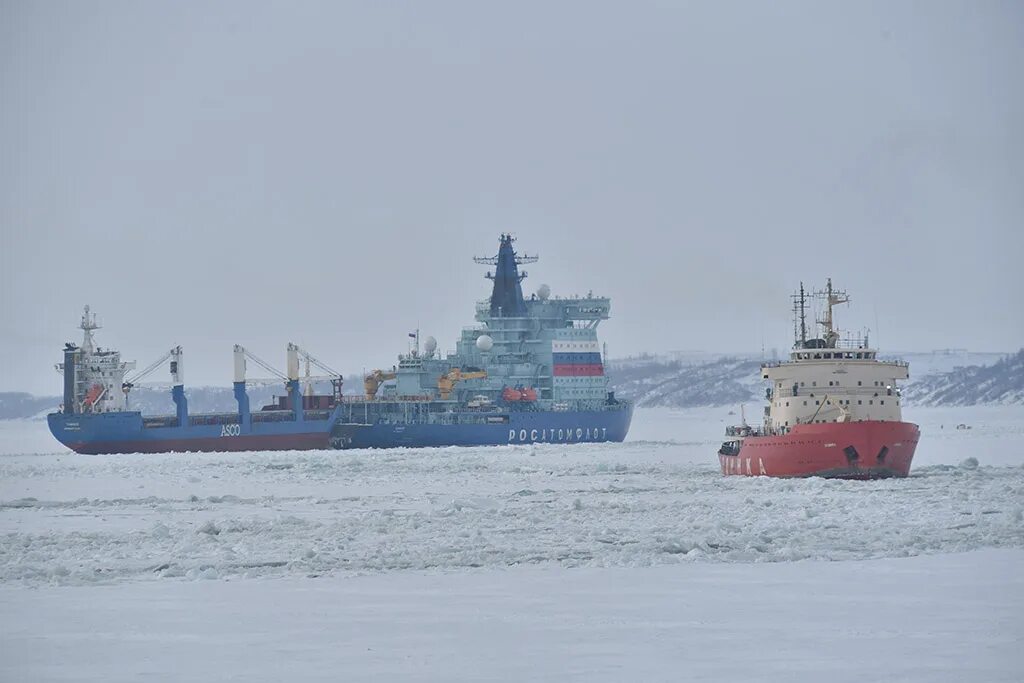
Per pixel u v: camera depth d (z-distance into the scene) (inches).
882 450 6688.0
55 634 2785.4
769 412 7529.5
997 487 6117.1
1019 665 2417.6
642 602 3107.8
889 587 3275.1
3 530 4859.7
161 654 2586.1
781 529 4441.4
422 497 6402.6
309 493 6806.1
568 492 6584.6
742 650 2571.4
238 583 3464.6
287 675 2401.6
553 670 2420.0
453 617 2942.9
